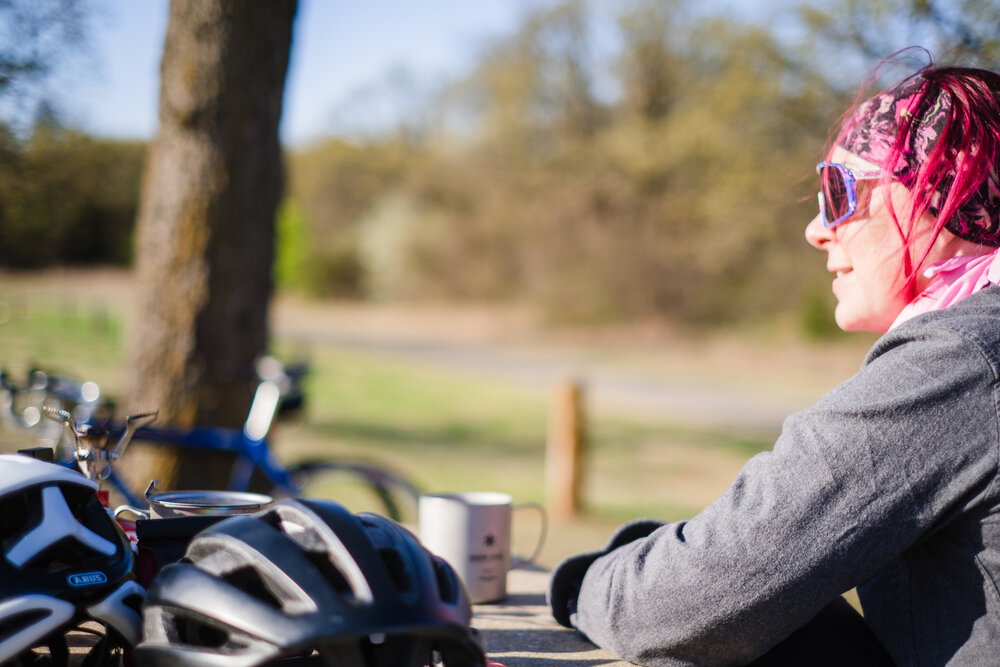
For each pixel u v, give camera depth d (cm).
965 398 96
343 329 3027
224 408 378
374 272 3956
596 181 2953
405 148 3825
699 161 2575
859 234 114
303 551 84
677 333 2733
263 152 386
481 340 2819
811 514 99
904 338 102
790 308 2606
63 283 1358
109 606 88
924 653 102
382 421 1059
